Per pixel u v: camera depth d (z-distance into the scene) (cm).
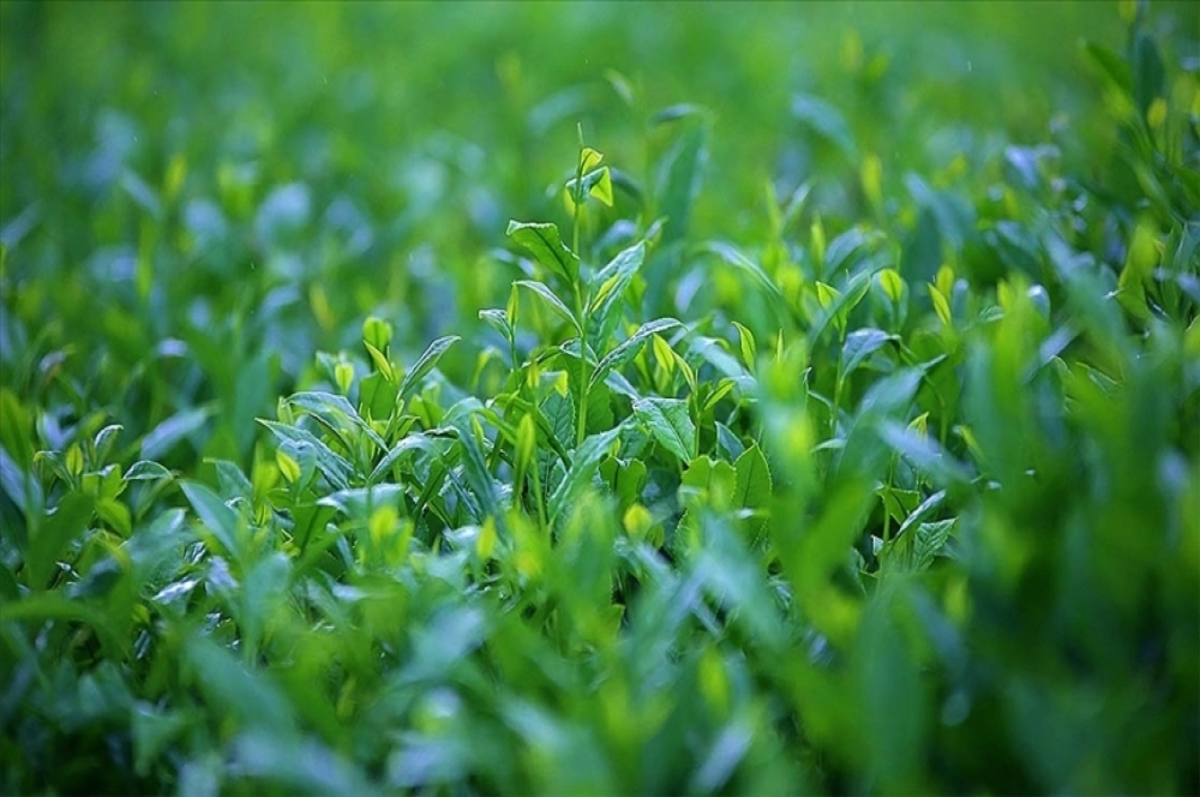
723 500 115
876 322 140
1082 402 108
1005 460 108
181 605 115
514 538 113
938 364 128
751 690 105
